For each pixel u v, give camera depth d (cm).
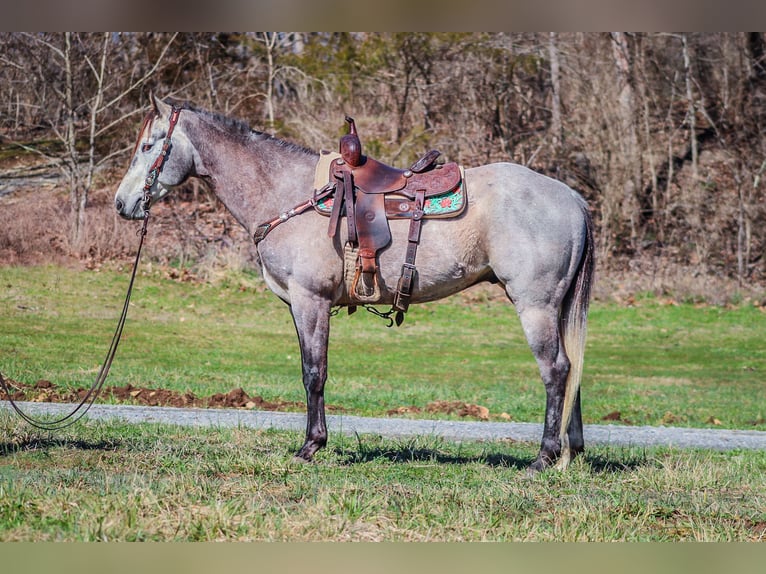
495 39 2656
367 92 2650
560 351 717
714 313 2236
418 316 2116
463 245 709
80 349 1611
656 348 1952
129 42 2495
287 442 840
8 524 531
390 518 577
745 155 2628
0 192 2316
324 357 723
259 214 737
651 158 2573
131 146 2450
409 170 725
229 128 752
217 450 780
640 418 1247
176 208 2389
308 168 738
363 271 707
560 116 2642
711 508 635
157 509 566
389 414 1178
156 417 1004
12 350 1544
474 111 2648
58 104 2520
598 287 2334
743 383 1623
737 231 2534
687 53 2689
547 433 716
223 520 544
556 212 711
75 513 551
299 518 566
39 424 859
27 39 2427
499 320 2122
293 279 721
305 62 2605
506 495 639
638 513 611
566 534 559
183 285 2131
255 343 1811
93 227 2236
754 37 2752
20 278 2031
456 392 1402
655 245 2523
